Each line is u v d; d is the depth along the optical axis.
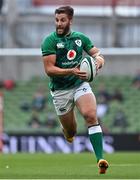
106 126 68.94
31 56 77.31
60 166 33.56
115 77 76.62
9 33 76.12
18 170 29.27
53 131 67.50
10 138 58.84
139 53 74.31
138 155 46.47
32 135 58.44
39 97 72.06
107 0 80.75
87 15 79.38
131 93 74.19
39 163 37.59
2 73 76.62
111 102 71.06
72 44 25.73
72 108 26.70
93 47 26.16
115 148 57.41
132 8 80.31
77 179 22.41
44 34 78.88
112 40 77.44
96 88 74.88
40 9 81.25
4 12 78.44
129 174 24.80
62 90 26.20
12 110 72.62
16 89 75.38
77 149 57.78
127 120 69.94
